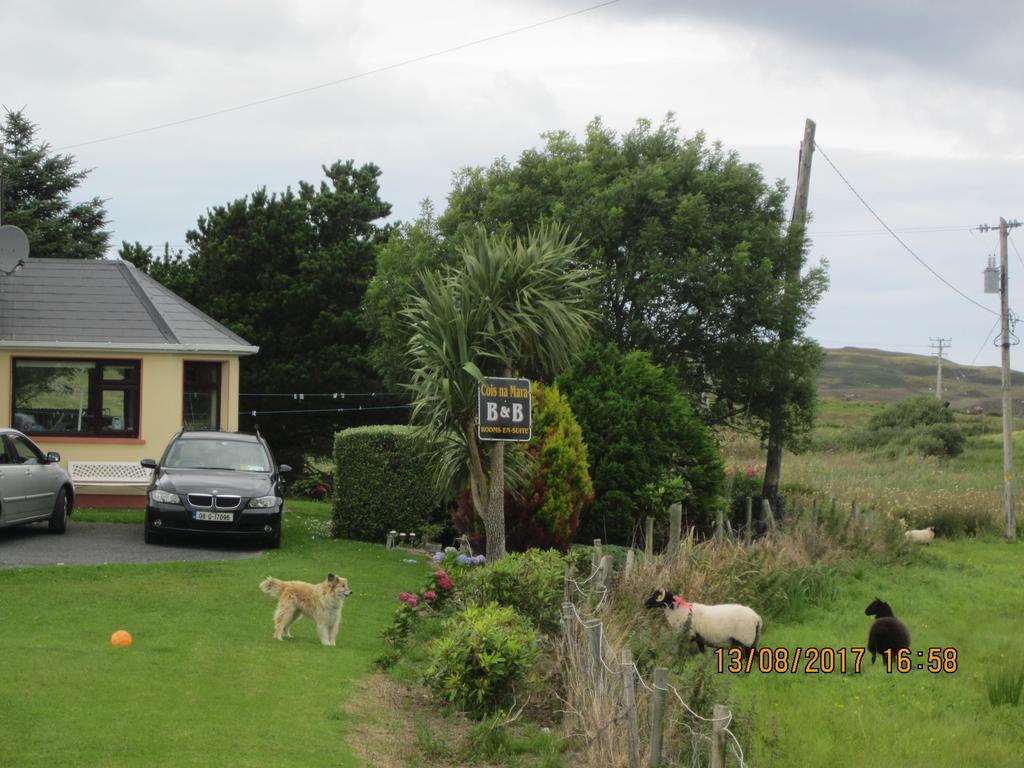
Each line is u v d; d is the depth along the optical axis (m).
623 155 26.50
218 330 23.45
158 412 22.16
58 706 8.04
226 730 7.83
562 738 8.45
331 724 8.35
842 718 9.65
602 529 18.23
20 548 16.34
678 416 19.02
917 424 60.09
